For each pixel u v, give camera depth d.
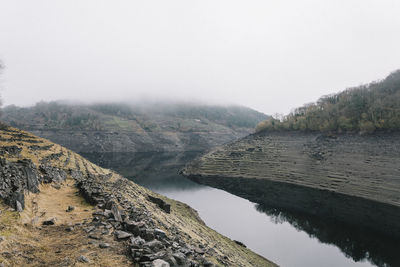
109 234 17.42
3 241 13.23
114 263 12.89
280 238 70.19
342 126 175.75
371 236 70.94
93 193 30.12
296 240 68.94
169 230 27.75
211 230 59.50
